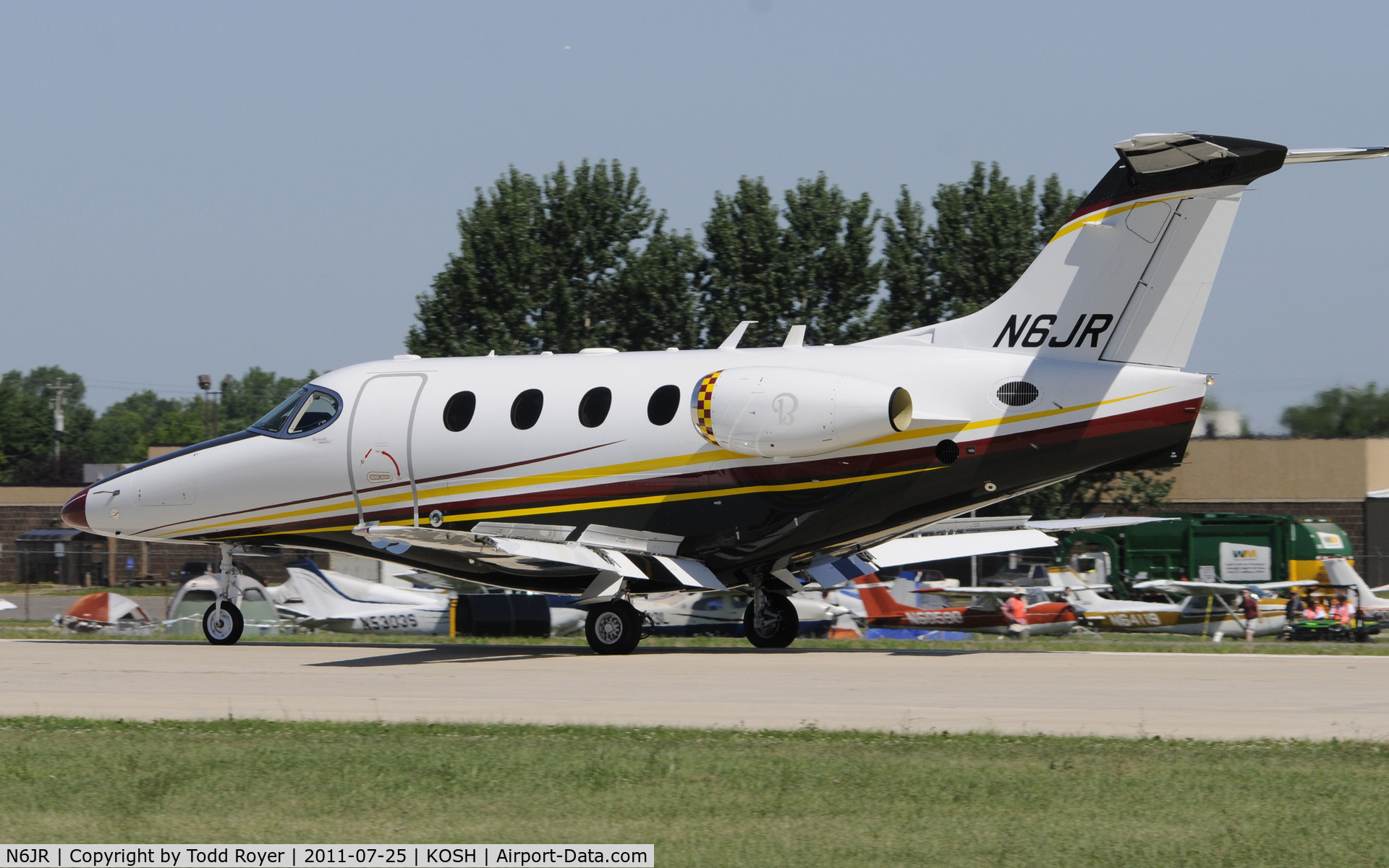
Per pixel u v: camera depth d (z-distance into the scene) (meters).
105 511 79.75
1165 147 58.28
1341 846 28.77
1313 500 182.25
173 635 98.31
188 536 79.06
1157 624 107.94
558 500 69.88
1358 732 41.97
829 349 67.50
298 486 75.81
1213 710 46.75
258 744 41.72
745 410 64.81
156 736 43.59
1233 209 60.69
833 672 58.94
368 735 43.38
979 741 40.75
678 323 182.38
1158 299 61.88
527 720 46.00
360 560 128.38
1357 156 58.09
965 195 186.62
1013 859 28.19
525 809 32.97
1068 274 63.34
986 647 76.50
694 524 67.81
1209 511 185.75
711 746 40.69
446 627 97.12
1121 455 62.53
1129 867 27.64
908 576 126.00
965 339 65.50
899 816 31.81
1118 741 40.53
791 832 30.48
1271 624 107.62
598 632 69.69
